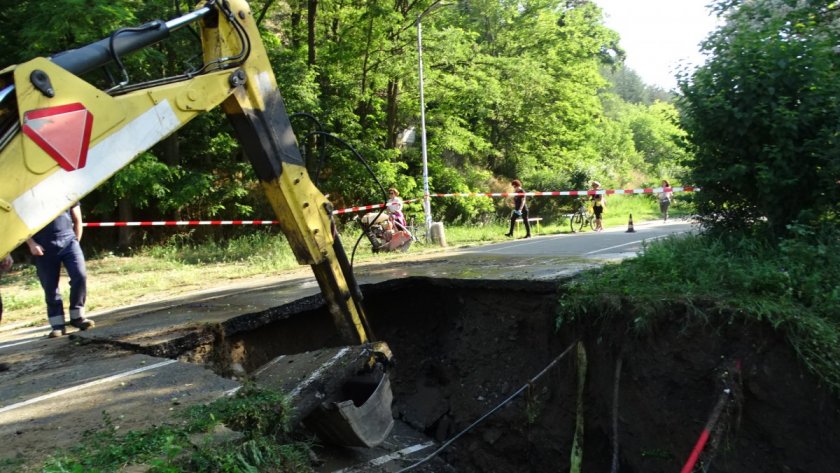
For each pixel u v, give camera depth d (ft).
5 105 11.13
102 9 41.52
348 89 72.08
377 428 16.94
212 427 12.54
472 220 85.10
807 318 16.11
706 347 17.70
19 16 46.16
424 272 29.32
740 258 20.04
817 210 19.88
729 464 16.93
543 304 23.47
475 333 26.14
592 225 73.31
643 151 163.43
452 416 25.85
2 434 12.79
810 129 20.15
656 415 18.80
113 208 53.62
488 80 89.10
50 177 11.23
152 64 52.85
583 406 21.35
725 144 22.11
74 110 11.55
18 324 28.25
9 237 10.76
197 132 62.28
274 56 63.77
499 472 23.70
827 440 15.58
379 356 17.66
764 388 16.58
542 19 102.42
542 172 103.40
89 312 29.43
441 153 89.61
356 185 71.20
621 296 20.01
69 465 10.93
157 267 46.75
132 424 13.00
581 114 113.39
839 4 22.31
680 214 24.90
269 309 23.90
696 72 22.68
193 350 21.11
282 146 16.08
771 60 20.39
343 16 71.00
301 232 16.63
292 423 14.66
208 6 14.65
